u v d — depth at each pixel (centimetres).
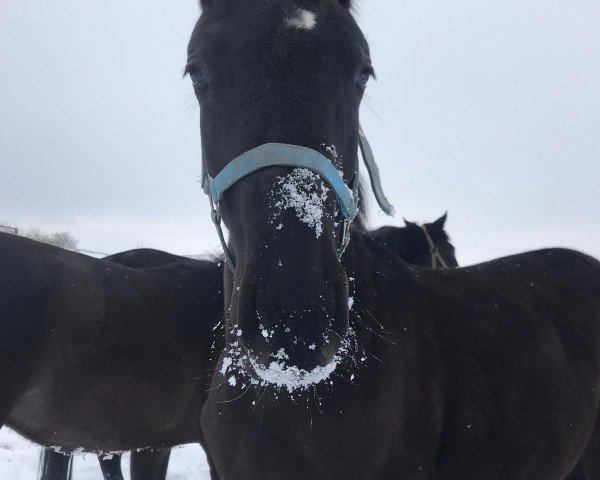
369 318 172
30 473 451
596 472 220
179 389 304
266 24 152
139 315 295
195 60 162
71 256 292
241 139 144
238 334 134
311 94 146
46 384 265
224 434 173
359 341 167
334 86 150
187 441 319
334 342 130
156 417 301
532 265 250
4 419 248
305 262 130
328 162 144
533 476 191
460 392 182
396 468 166
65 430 281
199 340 311
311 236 133
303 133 142
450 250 453
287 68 146
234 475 171
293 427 161
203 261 354
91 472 469
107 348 280
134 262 375
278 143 140
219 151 156
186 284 324
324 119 146
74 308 272
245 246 143
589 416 209
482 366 190
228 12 161
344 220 155
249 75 147
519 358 198
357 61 159
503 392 188
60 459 371
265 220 136
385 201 202
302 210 135
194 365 308
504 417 185
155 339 296
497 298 217
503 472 184
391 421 164
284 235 133
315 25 153
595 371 219
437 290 206
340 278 135
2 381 246
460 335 193
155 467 356
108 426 289
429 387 175
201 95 165
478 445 180
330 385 162
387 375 167
